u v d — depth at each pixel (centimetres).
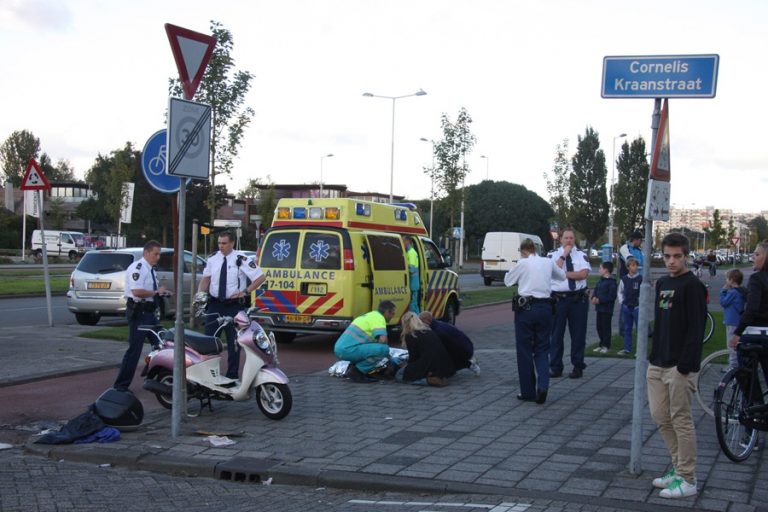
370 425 780
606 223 6475
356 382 1027
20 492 584
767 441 718
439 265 1658
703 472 615
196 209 4847
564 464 638
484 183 7719
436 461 648
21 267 4484
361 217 1370
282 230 1351
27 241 6612
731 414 655
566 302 1044
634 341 1454
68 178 12606
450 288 1669
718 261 8556
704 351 1358
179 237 760
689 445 556
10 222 6519
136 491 596
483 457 660
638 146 6228
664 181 607
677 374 559
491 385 1002
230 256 916
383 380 1037
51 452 690
